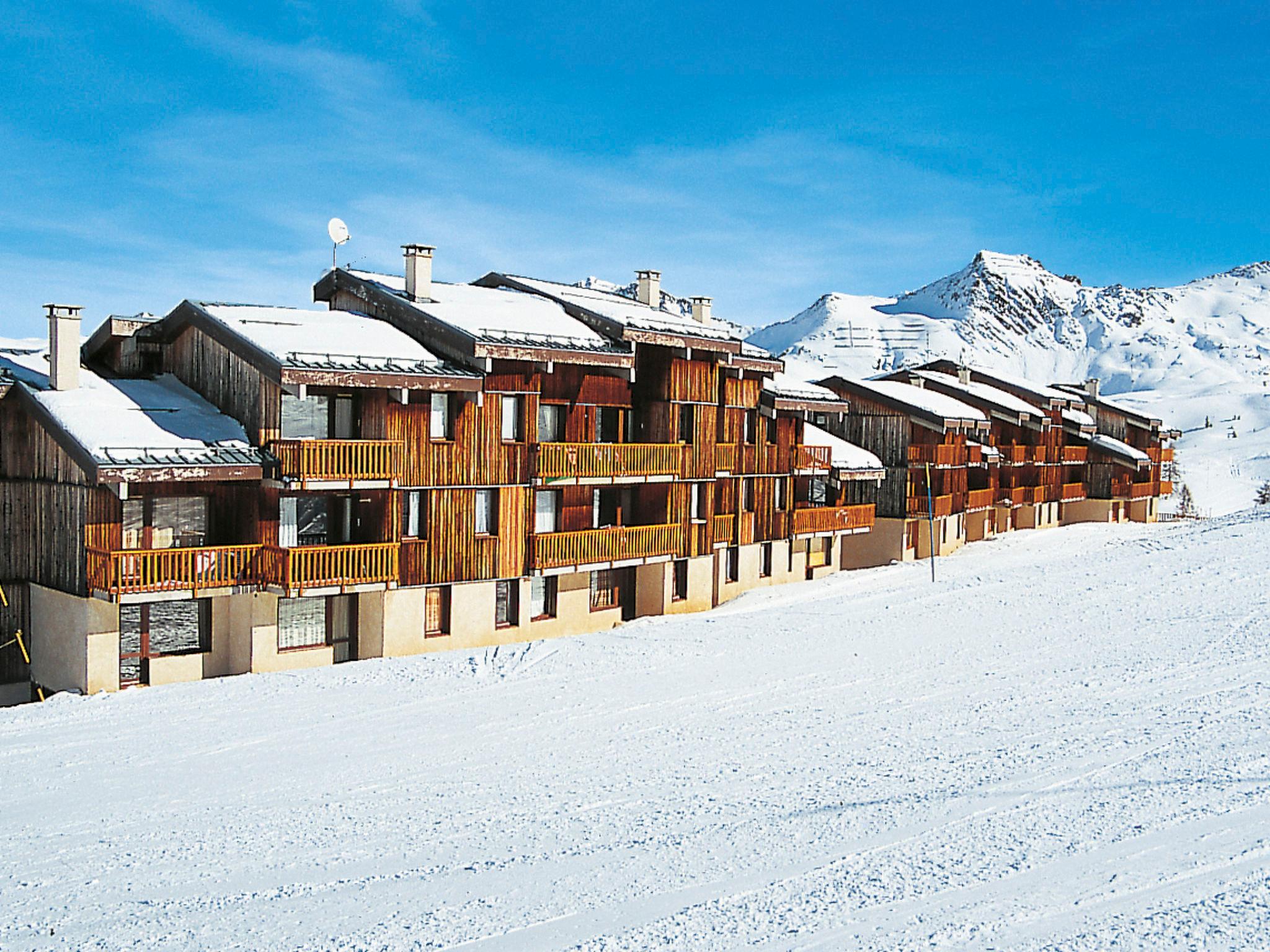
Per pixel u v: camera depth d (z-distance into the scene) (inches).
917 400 1699.1
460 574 985.5
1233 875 324.8
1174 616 911.0
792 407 1393.9
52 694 865.5
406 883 358.6
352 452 886.4
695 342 1178.6
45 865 389.4
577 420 1122.7
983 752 511.8
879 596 1148.5
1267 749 483.8
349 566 890.1
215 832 426.0
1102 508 2480.3
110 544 826.8
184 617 874.1
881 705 644.1
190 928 324.5
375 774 515.8
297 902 343.6
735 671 761.6
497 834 414.6
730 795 460.4
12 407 908.6
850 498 1664.6
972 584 1183.6
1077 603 1013.8
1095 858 346.9
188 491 874.8
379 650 938.7
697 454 1219.9
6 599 899.4
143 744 573.6
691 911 319.0
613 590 1197.7
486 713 643.5
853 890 329.7
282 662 898.7
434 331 994.1
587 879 353.7
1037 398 2214.6
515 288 1256.8
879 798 441.1
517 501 1034.1
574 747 561.9
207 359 955.3
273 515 880.3
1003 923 296.4
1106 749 503.5
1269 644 760.3
